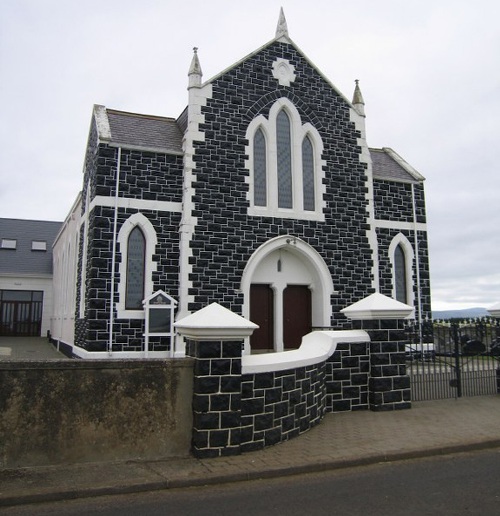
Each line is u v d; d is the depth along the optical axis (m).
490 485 6.59
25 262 39.00
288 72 19.00
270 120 18.44
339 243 18.88
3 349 25.03
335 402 11.09
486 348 13.63
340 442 8.52
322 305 18.44
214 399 7.70
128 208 16.50
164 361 7.73
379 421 10.13
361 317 11.52
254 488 6.54
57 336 28.33
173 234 16.95
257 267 18.25
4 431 6.87
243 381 8.07
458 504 5.86
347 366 11.27
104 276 15.91
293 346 18.73
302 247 18.25
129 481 6.46
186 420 7.76
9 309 37.41
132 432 7.43
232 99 17.92
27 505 5.89
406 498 6.10
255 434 8.05
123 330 15.90
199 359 7.73
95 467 7.02
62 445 7.08
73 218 23.45
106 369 7.39
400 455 7.90
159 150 17.00
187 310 16.31
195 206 16.89
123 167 16.64
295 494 6.29
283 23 19.28
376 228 20.47
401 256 21.11
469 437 8.82
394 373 11.42
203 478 6.67
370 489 6.46
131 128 18.09
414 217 21.25
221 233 17.11
